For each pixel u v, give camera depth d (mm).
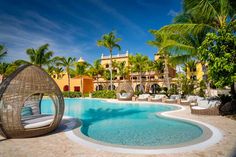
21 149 5367
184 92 26250
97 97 30703
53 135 6809
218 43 8977
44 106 20469
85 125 9703
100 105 20141
